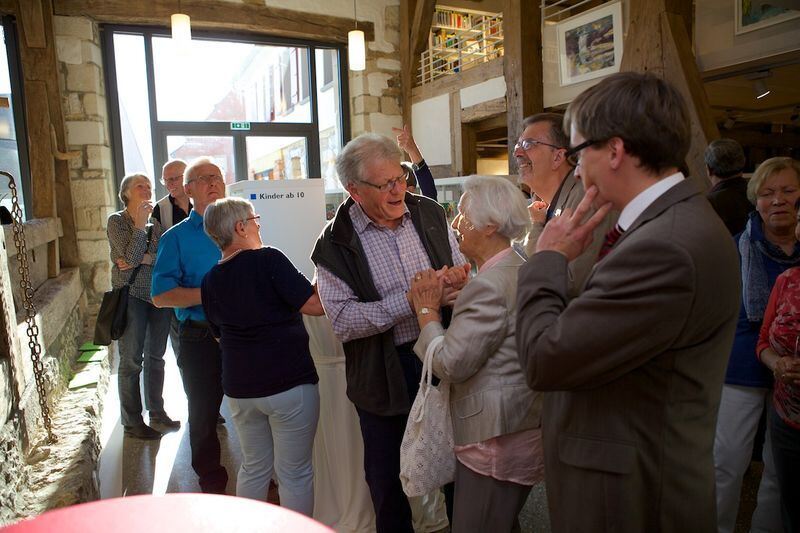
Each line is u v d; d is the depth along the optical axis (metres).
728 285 0.88
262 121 7.20
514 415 1.33
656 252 0.85
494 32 8.62
